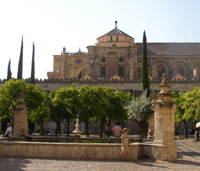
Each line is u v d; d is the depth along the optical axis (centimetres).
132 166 1847
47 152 2131
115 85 8281
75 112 4544
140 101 3528
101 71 10194
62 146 2120
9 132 2770
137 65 10025
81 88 4528
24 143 2162
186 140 5056
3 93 4184
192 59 10631
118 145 2111
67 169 1714
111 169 1736
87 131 4500
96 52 10262
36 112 4875
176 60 10638
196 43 11519
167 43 11556
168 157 2058
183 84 8225
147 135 3559
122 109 4866
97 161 2014
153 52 10956
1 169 1689
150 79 8419
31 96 4306
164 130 2091
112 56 10194
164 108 2089
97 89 4538
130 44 10506
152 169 1755
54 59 11244
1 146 2180
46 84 8375
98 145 2106
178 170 1733
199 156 2481
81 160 2042
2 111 4197
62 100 4447
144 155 2173
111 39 10712
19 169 1694
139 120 3491
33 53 6925
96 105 4384
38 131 7569
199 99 4309
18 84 4294
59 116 5500
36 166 1797
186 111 4756
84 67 10094
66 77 10812
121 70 10138
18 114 2927
